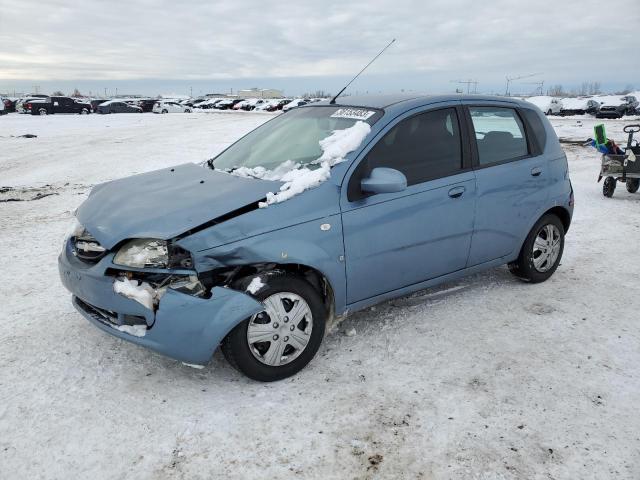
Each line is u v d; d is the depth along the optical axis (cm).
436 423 289
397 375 337
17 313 435
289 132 425
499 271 527
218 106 6662
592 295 466
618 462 260
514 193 439
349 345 376
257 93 11544
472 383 328
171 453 267
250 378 323
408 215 372
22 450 269
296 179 339
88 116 4169
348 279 351
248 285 312
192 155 1471
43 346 376
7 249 617
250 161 407
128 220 321
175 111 5184
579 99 4756
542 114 490
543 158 468
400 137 380
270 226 316
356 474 253
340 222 340
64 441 276
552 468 256
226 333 302
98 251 328
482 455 265
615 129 2455
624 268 538
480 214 417
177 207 322
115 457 264
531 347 373
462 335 390
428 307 439
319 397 313
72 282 336
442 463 260
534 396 314
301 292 328
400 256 375
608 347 373
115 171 1227
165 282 305
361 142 361
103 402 309
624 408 303
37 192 991
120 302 308
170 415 297
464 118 419
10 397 314
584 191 973
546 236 482
